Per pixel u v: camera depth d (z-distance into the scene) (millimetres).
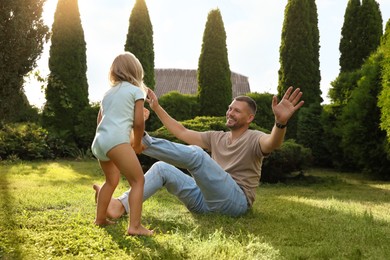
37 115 15258
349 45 15594
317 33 14484
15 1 7102
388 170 10469
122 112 3291
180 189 4109
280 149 8961
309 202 5531
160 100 14180
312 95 14125
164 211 4332
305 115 13117
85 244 2830
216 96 14367
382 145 10227
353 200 6379
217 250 2758
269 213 4367
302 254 2820
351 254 2873
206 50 14500
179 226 3615
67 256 2602
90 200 4867
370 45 15344
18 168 9773
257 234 3426
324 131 12594
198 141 4504
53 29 14438
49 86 14320
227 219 3898
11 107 7758
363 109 10562
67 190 5910
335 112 12273
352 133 10742
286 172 9383
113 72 3480
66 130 14266
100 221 3473
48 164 11461
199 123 9656
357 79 11945
